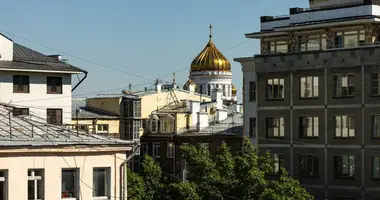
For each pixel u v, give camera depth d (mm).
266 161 92500
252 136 125312
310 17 115938
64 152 56969
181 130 152000
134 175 100938
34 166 55656
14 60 118250
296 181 88125
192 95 173000
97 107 153125
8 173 54438
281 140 118125
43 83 119250
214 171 87250
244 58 125312
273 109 119188
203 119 150000
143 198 100312
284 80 117938
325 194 112750
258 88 121188
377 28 111500
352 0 118750
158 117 154000
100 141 59688
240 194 85125
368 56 108812
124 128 151375
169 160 150750
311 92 115000
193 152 89750
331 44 113500
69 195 57781
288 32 118188
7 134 57594
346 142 110938
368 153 108812
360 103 109625
